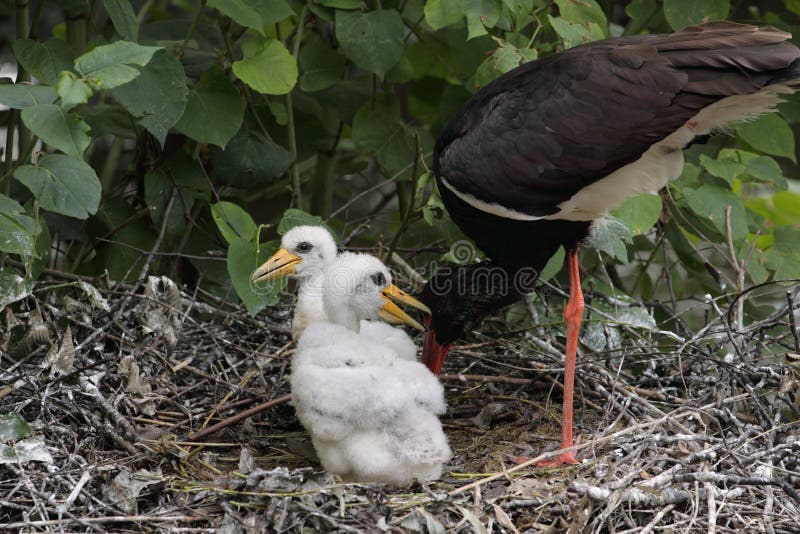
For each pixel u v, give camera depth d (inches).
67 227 314.8
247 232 282.2
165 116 276.2
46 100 241.8
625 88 231.3
